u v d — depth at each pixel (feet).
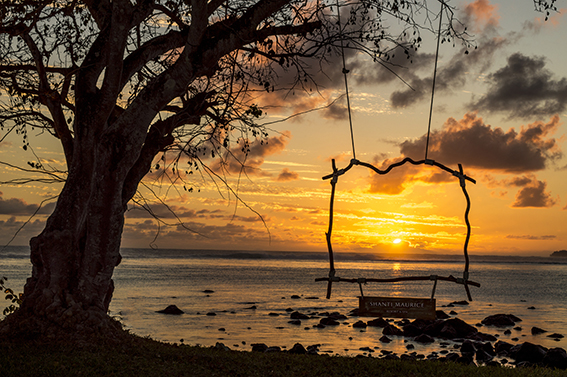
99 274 33.96
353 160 26.37
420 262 607.78
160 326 78.38
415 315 24.11
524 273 327.26
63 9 39.81
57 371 26.68
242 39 34.14
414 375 34.19
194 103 39.29
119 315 88.48
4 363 27.35
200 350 39.73
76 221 33.73
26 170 38.24
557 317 103.50
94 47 35.42
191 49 33.27
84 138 33.91
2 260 264.11
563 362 52.13
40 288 33.19
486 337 73.15
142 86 42.75
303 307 111.14
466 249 24.80
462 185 25.59
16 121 42.32
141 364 30.25
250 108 39.27
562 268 471.62
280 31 36.24
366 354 60.59
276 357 39.68
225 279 192.54
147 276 192.03
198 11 31.22
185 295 128.77
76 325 32.40
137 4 35.14
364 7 39.17
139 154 34.86
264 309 105.09
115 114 40.73
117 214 34.37
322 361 38.83
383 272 294.46
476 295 155.94
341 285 188.96
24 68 38.99
